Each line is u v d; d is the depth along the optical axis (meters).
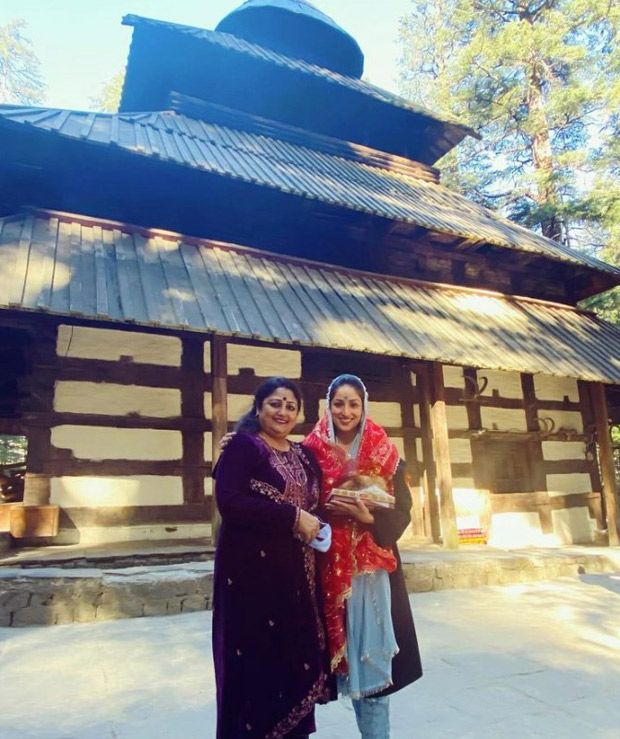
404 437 9.45
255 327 6.45
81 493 7.03
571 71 20.92
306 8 15.57
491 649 4.06
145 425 7.54
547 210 19.52
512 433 10.30
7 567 5.59
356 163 12.98
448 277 11.08
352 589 2.24
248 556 2.11
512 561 6.96
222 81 12.78
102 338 7.61
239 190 9.17
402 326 7.93
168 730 2.66
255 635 2.04
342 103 13.53
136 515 7.25
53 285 5.91
